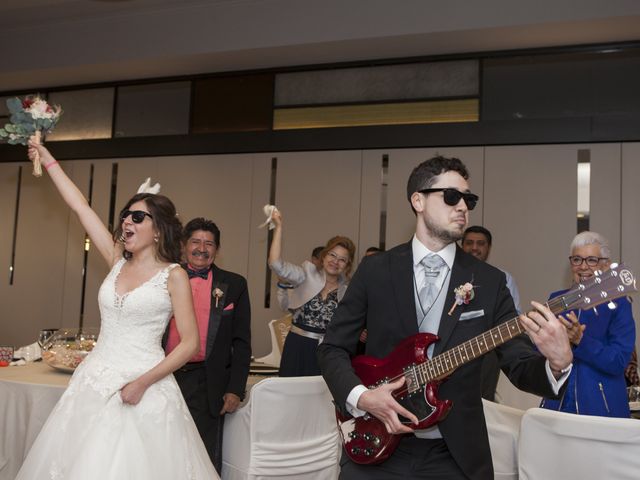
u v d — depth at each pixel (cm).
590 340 250
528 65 531
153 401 231
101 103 666
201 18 578
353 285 200
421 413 175
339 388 186
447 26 503
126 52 599
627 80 506
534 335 155
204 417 305
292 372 397
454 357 174
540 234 510
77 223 665
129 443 220
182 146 621
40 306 668
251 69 608
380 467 186
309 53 562
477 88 541
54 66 623
